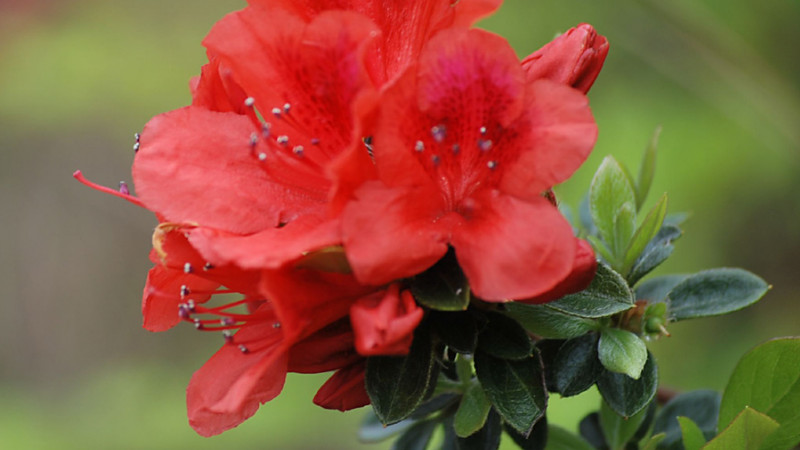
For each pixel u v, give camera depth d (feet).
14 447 3.92
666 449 1.62
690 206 3.09
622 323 1.53
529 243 1.37
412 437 1.62
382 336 1.36
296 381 3.65
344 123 1.43
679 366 2.96
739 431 1.48
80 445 3.97
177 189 1.43
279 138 1.43
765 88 2.61
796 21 2.48
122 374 4.28
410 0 1.44
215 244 1.37
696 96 3.15
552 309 1.48
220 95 1.46
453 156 1.40
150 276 1.46
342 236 1.37
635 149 3.14
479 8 1.43
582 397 2.76
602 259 1.56
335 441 3.55
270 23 1.42
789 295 3.14
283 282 1.37
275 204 1.43
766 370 1.52
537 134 1.38
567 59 1.46
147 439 3.94
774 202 3.15
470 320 1.44
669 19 2.62
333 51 1.41
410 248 1.37
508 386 1.45
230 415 1.44
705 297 1.56
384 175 1.38
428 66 1.39
